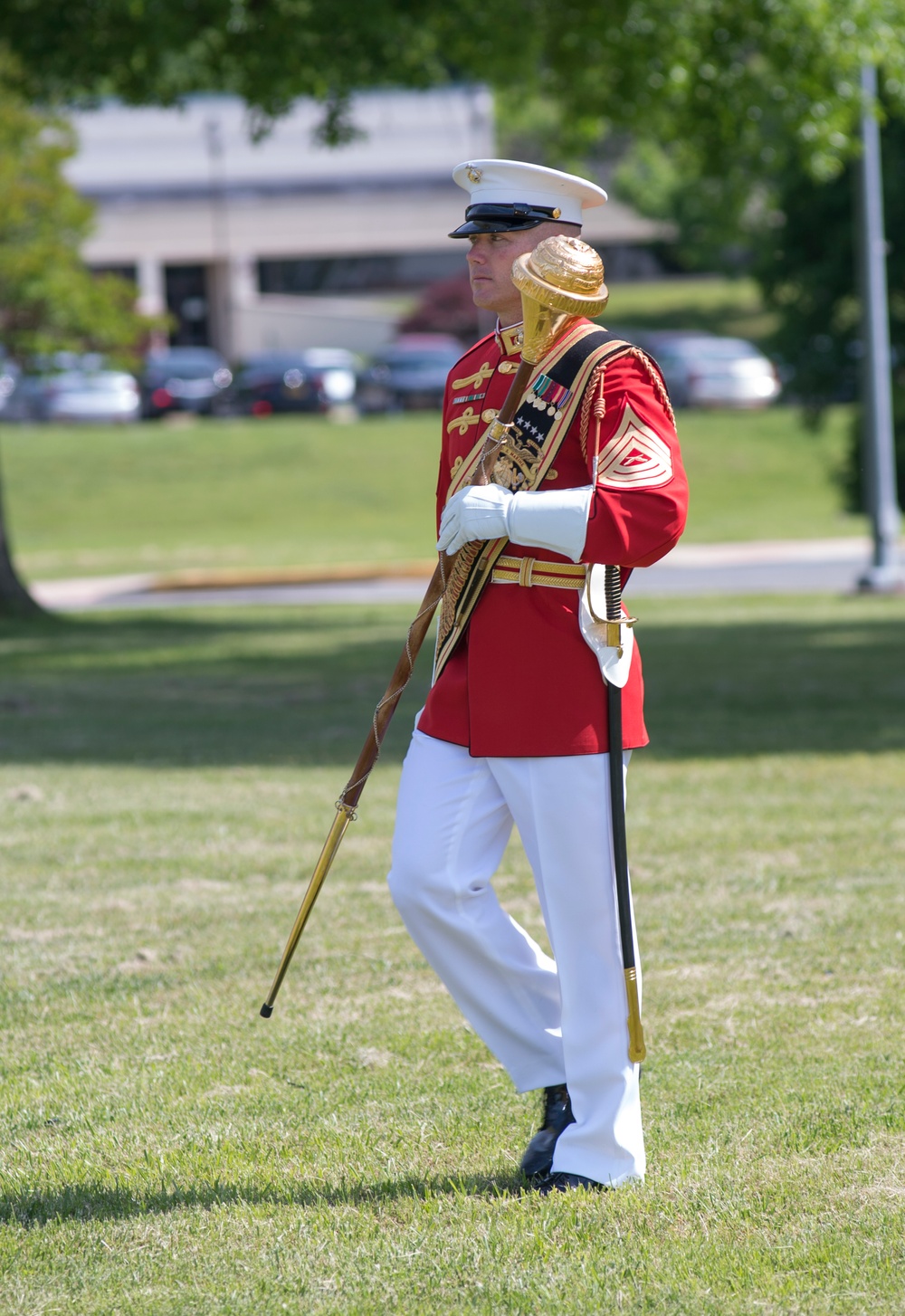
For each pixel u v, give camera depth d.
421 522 109.50
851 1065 15.84
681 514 12.09
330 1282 11.41
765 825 26.78
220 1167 13.70
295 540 102.88
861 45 60.78
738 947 19.95
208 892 23.16
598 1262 11.58
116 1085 15.75
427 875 12.61
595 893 12.52
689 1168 13.34
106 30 61.09
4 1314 11.01
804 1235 12.03
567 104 69.75
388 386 150.62
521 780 12.47
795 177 99.88
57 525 111.25
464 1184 13.21
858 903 21.77
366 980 19.00
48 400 145.62
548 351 12.42
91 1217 12.64
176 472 122.31
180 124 199.00
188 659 52.00
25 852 25.50
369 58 60.81
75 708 41.53
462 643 12.87
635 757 33.69
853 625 58.41
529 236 12.71
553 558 12.44
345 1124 14.68
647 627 59.62
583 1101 12.74
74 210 109.31
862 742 34.88
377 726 13.15
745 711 39.72
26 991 18.62
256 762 33.72
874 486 69.62
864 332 68.69
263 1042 16.91
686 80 61.53
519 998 12.97
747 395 139.50
